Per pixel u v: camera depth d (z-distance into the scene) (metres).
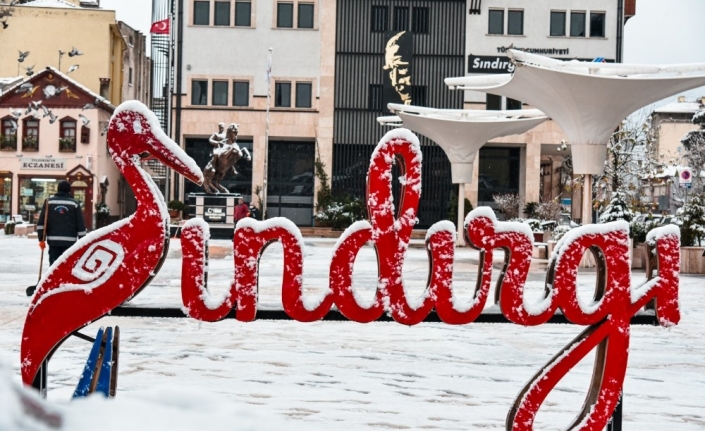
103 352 5.25
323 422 6.71
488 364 9.53
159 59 54.38
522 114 33.44
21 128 49.94
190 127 50.44
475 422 6.84
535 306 5.34
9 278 18.41
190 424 2.51
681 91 23.88
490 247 5.31
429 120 33.62
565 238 5.36
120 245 5.18
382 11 50.50
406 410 7.21
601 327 5.40
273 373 8.68
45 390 5.27
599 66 23.34
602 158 24.89
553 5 50.25
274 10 50.41
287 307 5.24
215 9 50.38
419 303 5.34
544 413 7.27
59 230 13.98
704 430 6.77
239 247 5.25
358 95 50.50
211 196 37.34
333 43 50.31
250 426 2.63
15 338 10.33
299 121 50.62
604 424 5.42
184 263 5.25
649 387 8.46
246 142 51.72
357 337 11.32
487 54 50.34
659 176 41.72
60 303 5.14
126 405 2.55
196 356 9.57
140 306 5.36
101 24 55.31
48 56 55.03
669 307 5.48
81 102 50.00
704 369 9.49
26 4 54.97
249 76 50.53
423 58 50.44
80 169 50.00
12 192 50.00
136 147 5.23
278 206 51.44
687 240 25.06
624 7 51.78
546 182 57.91
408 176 5.33
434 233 5.34
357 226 5.29
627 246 5.41
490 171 51.59
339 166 50.62
